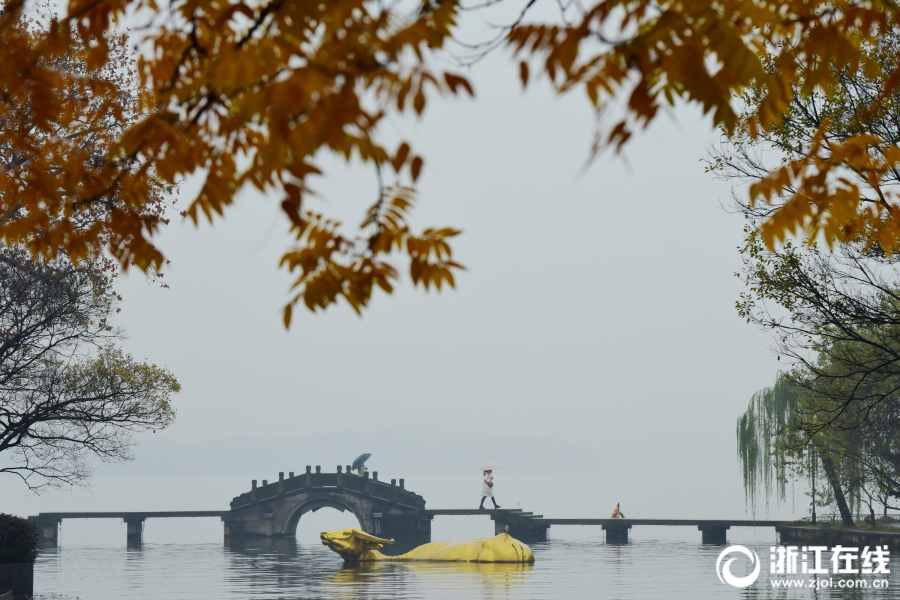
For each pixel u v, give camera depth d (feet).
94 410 341.00
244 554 568.00
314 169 50.14
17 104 91.66
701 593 318.65
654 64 48.11
